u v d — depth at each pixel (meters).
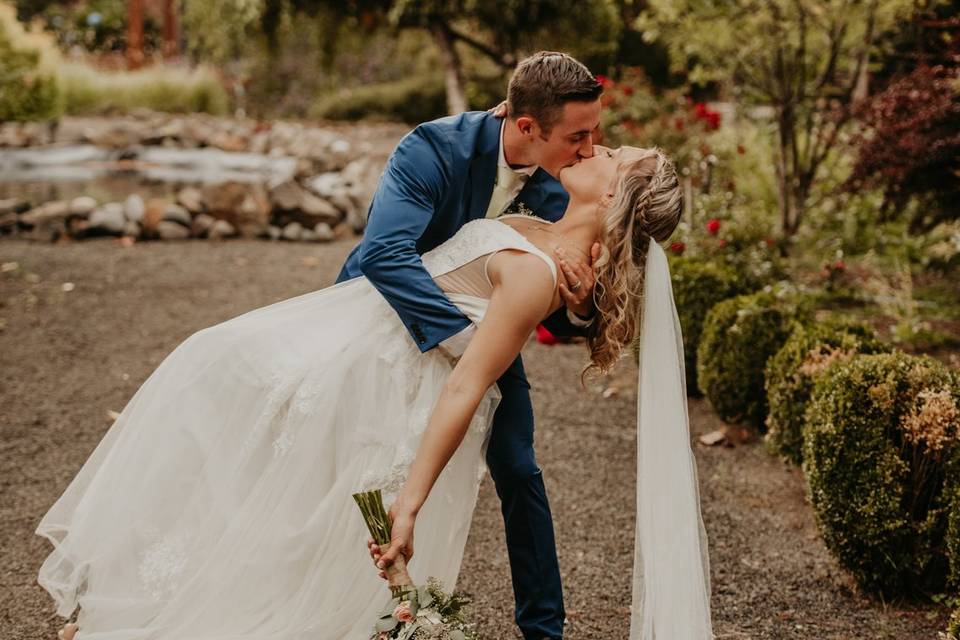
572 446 4.34
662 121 7.88
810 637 2.74
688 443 2.20
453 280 2.23
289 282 7.29
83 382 5.05
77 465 3.98
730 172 8.22
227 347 2.29
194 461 2.25
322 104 18.88
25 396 4.80
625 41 16.19
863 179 6.01
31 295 6.66
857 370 2.96
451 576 2.32
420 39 16.56
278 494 2.17
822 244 7.24
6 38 14.69
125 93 17.42
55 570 2.32
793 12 6.25
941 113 5.54
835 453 2.93
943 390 2.87
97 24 23.00
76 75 16.88
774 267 6.18
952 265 6.52
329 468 2.20
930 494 2.94
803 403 3.72
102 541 2.24
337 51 15.43
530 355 5.75
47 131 14.51
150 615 2.20
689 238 6.38
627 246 2.15
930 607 2.91
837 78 7.68
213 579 2.16
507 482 2.41
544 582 2.46
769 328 4.36
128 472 2.25
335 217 9.25
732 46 6.74
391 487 2.16
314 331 2.30
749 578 3.12
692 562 2.14
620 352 2.27
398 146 2.31
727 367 4.41
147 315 6.30
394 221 2.19
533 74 2.17
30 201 9.84
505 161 2.33
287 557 2.16
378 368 2.21
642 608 2.22
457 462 2.24
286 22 14.10
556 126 2.18
